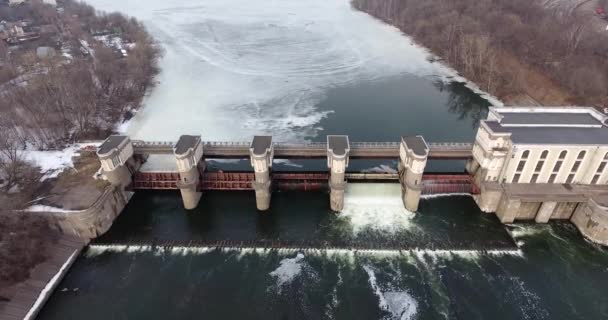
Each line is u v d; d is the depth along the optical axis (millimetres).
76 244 81750
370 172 104062
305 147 99312
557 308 69500
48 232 79750
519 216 87938
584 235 83250
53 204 84188
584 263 77938
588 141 82000
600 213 78062
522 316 68125
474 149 92500
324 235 85688
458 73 185250
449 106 153125
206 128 135500
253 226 88625
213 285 74688
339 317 68750
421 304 70500
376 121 140500
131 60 174750
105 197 86562
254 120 141875
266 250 81875
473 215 90000
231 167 109938
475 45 178000
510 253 80188
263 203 91875
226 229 87812
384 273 76500
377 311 69625
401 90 168625
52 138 112438
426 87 171625
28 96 119375
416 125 137750
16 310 67250
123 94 155625
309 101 158250
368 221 89375
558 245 81875
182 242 84062
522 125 88188
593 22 189375
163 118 143375
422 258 79500
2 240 74125
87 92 135000
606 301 70625
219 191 100062
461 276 75500
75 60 170125
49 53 185750
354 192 97125
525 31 179875
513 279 74750
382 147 98750
